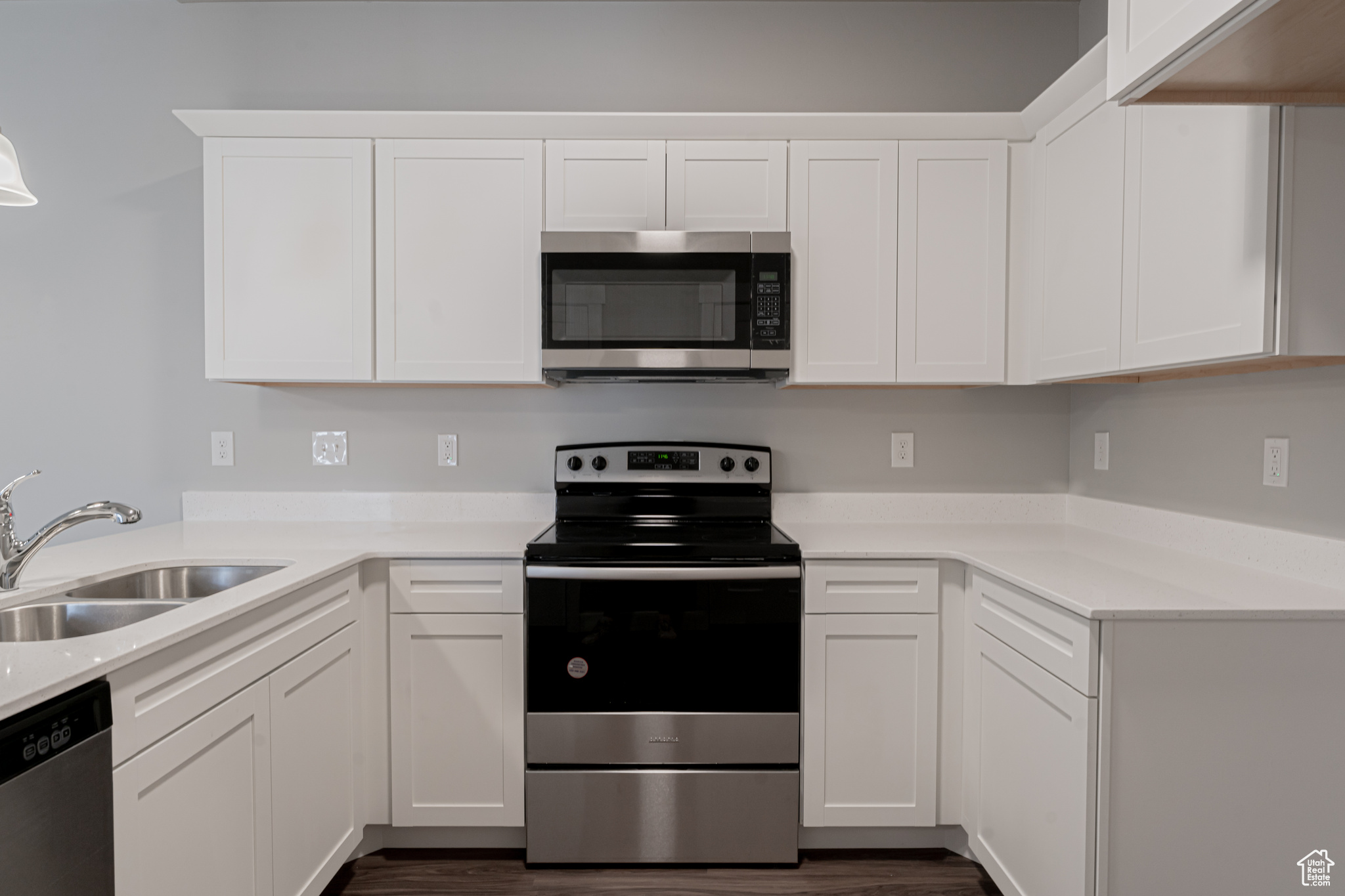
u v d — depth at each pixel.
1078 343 1.78
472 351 2.06
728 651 1.83
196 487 2.38
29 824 0.87
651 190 2.05
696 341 2.01
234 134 2.03
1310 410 1.45
